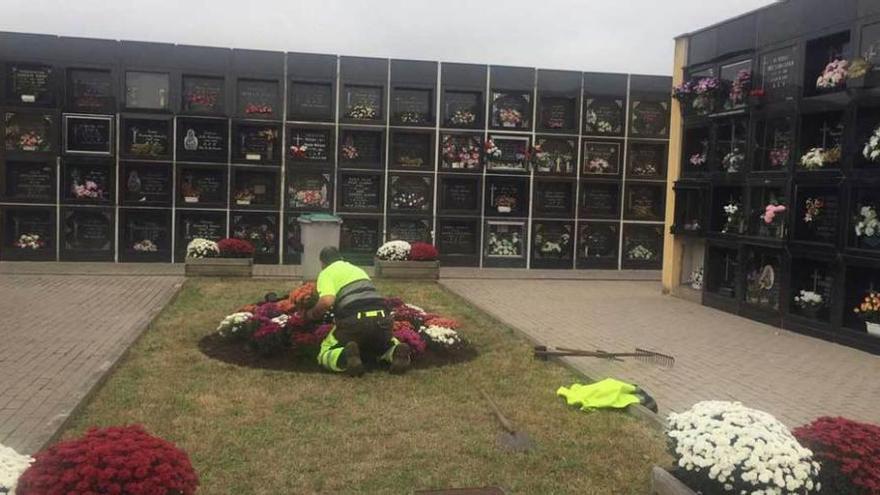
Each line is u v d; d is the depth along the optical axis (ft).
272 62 49.06
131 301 32.71
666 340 27.91
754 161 33.76
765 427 11.48
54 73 46.44
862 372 23.44
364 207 51.01
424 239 51.55
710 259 37.14
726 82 36.19
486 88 51.52
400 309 25.70
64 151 46.68
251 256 43.62
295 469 13.66
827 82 29.07
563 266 52.90
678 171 40.47
